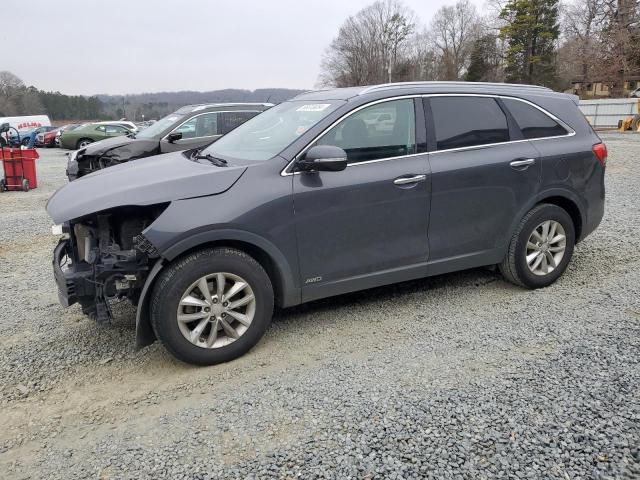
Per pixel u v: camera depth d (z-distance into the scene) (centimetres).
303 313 435
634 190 920
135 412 303
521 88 471
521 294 461
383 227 395
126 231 355
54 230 367
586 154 475
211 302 344
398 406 294
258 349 375
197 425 286
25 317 442
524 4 6012
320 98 433
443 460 249
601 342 360
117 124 2311
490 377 322
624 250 566
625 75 4384
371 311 435
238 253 348
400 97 409
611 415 278
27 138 2895
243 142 430
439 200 412
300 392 314
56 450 271
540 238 462
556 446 256
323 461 251
